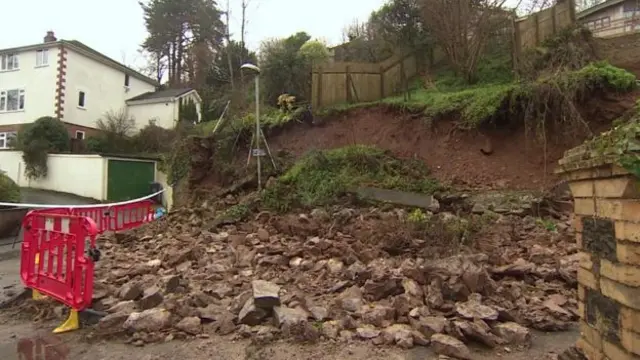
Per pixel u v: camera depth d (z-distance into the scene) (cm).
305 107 1311
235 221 951
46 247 503
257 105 1130
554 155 944
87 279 434
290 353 349
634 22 1653
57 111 2689
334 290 495
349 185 972
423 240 639
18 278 716
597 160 211
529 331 381
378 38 1580
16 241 1139
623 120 234
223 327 399
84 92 2881
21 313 492
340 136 1214
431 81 1333
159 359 349
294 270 585
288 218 867
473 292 438
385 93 1326
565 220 787
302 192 990
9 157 2452
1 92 2859
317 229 789
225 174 1283
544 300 450
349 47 1703
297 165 1098
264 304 411
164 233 946
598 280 222
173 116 3027
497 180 965
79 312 449
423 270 475
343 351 352
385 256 609
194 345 372
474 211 848
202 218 1040
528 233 717
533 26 1234
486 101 1032
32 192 2241
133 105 3156
